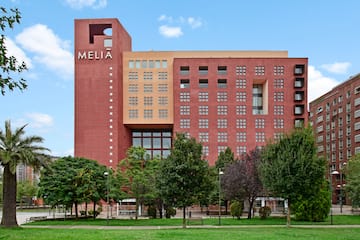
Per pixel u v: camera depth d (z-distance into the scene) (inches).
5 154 1557.6
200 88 4192.9
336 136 4813.0
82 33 4212.6
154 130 4662.9
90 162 2380.7
